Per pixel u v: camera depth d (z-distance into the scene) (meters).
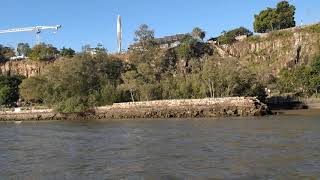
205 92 121.31
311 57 186.25
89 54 143.12
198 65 141.75
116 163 36.75
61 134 65.94
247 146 43.03
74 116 117.06
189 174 31.53
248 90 122.56
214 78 120.62
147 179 30.61
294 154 37.38
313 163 33.28
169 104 107.00
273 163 33.91
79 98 119.56
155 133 60.47
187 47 192.62
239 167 33.06
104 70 142.12
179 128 67.38
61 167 35.94
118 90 126.00
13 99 166.62
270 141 46.09
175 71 179.50
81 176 32.34
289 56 194.50
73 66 131.62
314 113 98.88
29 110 123.56
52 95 129.12
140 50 178.62
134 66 157.75
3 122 114.38
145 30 188.62
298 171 30.97
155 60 174.38
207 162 35.47
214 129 62.84
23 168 36.00
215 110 101.12
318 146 41.25
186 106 104.50
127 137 56.81
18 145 52.06
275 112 104.62
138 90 126.31
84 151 44.66
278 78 179.38
